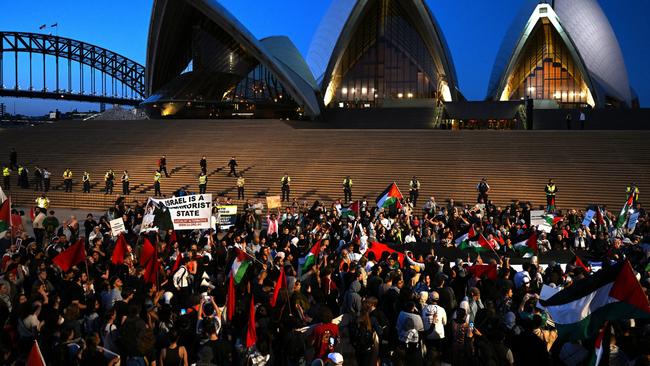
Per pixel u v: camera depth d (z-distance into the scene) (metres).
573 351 7.85
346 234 17.92
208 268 13.20
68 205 33.03
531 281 10.94
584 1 59.44
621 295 7.24
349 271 11.76
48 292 10.84
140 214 22.31
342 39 60.09
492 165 33.47
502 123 55.44
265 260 12.86
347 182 30.23
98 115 63.94
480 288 11.31
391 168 34.31
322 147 38.12
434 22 59.59
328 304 11.57
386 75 65.75
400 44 64.81
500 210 25.03
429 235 19.42
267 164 36.41
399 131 39.53
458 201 30.47
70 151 41.09
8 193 34.03
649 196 29.16
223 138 41.31
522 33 58.19
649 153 32.94
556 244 19.88
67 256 11.17
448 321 10.34
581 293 7.53
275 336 9.11
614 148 33.88
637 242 16.72
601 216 20.33
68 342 7.80
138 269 11.98
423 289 11.05
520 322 9.13
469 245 14.57
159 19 57.41
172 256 13.42
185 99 59.50
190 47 64.62
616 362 7.80
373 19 63.22
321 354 8.29
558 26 56.47
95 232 17.50
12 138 44.69
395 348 9.38
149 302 9.52
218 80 60.66
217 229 20.09
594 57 60.56
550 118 51.75
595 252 18.64
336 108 58.53
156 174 32.72
